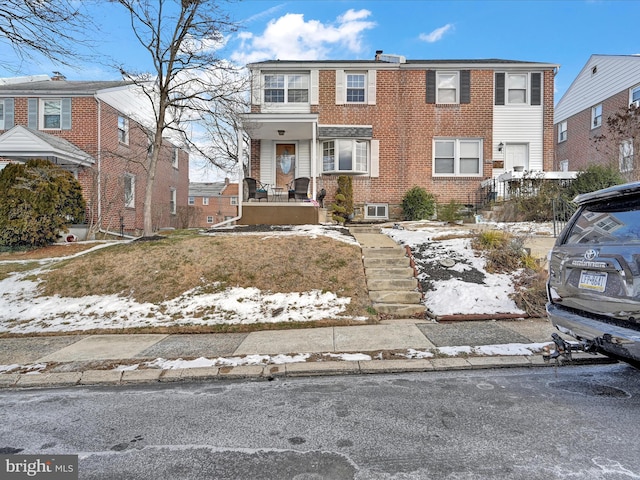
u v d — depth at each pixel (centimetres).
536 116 1641
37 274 850
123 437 315
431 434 307
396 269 791
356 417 340
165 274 798
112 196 1745
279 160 1636
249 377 448
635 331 312
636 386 396
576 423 320
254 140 1622
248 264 822
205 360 490
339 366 460
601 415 333
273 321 644
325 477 254
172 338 594
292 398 386
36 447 302
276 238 958
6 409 375
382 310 683
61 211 1324
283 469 264
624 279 319
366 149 1633
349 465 267
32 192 1188
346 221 1529
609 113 2056
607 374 431
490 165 1630
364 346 526
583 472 252
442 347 511
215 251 883
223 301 707
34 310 703
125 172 1894
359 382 426
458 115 1636
